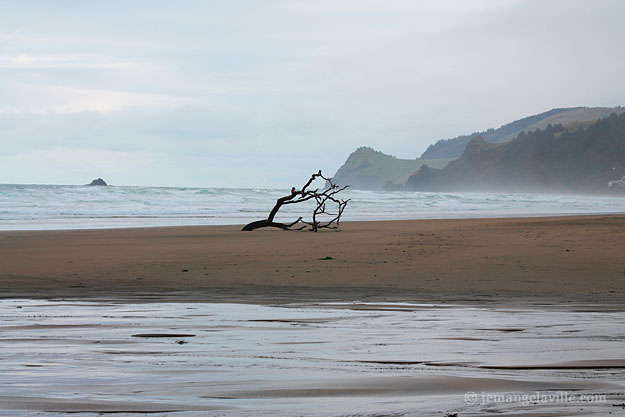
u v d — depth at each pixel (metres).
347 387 4.50
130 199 70.00
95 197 69.56
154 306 10.02
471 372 5.06
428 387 4.50
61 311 9.34
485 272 14.79
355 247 20.73
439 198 91.62
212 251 20.41
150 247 22.27
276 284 13.41
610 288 12.44
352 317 8.71
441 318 8.63
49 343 6.57
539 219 39.06
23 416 3.67
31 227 36.72
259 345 6.47
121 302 10.62
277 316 8.84
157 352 6.05
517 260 16.75
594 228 26.27
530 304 10.26
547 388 4.45
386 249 19.83
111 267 16.62
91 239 26.70
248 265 16.67
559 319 8.48
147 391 4.38
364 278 14.11
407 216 52.03
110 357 5.78
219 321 8.31
